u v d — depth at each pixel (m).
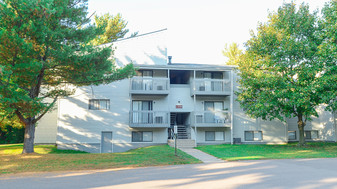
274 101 21.72
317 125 29.94
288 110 23.17
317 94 20.73
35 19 13.64
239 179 9.59
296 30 22.67
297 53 21.95
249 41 23.80
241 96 24.14
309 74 20.81
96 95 24.84
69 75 16.34
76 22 17.02
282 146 24.22
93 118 24.52
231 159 16.25
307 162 14.63
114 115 24.89
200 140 26.02
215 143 26.11
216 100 26.95
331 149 21.75
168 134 27.12
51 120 27.17
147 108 25.75
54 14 14.27
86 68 14.95
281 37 22.00
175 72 29.14
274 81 21.39
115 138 24.61
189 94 26.72
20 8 13.00
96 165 13.97
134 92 24.23
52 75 16.89
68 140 23.89
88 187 8.41
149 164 14.43
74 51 14.98
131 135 24.92
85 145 24.05
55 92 18.33
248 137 26.98
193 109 26.47
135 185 8.63
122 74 17.31
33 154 17.23
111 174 11.27
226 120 25.86
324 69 20.89
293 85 21.81
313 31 23.12
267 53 23.05
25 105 13.85
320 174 10.57
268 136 27.30
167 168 13.10
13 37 12.30
